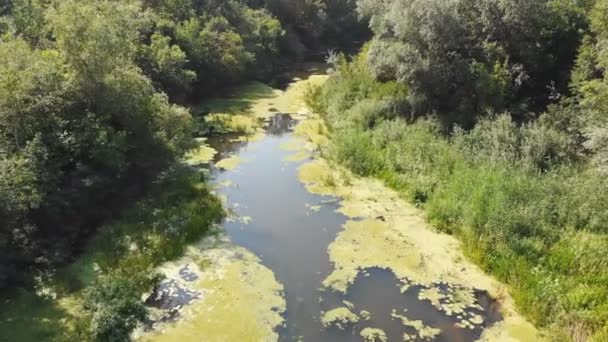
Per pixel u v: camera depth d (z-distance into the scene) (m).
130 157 18.78
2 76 14.71
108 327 11.95
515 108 21.34
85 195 16.25
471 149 20.00
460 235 16.56
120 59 19.02
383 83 28.12
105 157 16.66
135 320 12.51
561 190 16.39
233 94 34.72
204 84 33.31
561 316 12.33
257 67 40.25
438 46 23.09
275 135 26.95
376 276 14.81
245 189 20.47
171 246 15.66
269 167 22.75
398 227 17.44
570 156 18.20
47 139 15.70
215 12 38.53
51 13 17.52
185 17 35.44
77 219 16.09
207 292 13.97
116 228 16.53
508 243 15.27
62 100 16.48
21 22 21.55
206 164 23.02
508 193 16.56
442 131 22.20
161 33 30.91
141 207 18.02
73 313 12.62
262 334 12.38
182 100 29.66
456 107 22.91
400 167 21.11
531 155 18.38
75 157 16.39
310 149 24.81
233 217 18.22
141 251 15.41
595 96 17.34
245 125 28.25
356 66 32.34
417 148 21.11
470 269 15.03
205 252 15.95
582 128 17.88
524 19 21.50
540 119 19.61
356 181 21.08
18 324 12.06
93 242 15.86
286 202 19.39
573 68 20.61
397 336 12.39
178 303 13.47
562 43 21.80
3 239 13.05
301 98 33.91
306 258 15.72
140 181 19.42
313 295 13.95
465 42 23.20
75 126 16.58
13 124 15.06
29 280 13.63
